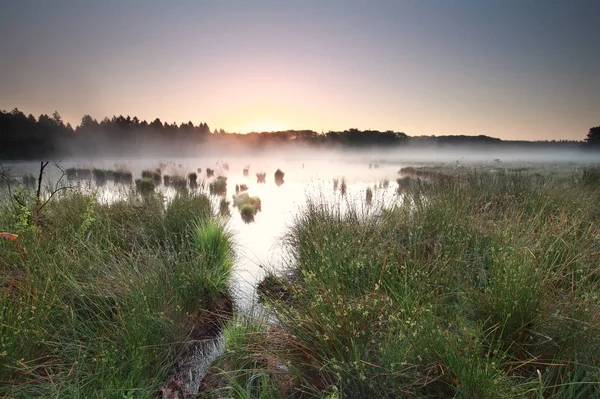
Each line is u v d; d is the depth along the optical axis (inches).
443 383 85.0
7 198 244.2
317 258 169.2
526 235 157.4
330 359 98.2
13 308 117.6
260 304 166.7
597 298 107.7
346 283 142.2
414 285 128.3
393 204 250.8
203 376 120.1
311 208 247.6
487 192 285.3
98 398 94.3
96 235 208.4
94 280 149.8
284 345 112.8
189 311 158.4
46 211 237.1
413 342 91.5
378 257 152.8
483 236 176.4
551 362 92.4
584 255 144.1
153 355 121.3
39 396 94.7
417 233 181.0
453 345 88.1
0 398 92.0
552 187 285.7
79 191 290.0
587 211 215.6
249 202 451.8
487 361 82.4
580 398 82.1
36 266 151.0
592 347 92.9
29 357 109.1
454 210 212.2
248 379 112.3
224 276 197.3
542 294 107.5
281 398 100.1
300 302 123.2
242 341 127.2
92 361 109.2
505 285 108.5
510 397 77.0
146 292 146.0
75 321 126.6
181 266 177.6
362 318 104.3
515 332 98.3
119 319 126.1
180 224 255.4
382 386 86.3
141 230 239.1
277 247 261.6
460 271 150.3
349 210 232.2
